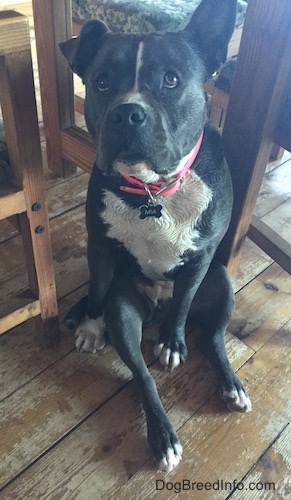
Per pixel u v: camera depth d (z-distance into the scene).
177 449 0.99
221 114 1.81
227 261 1.36
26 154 0.87
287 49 0.99
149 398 1.03
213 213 1.01
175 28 1.35
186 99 0.86
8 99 0.81
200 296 1.21
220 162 1.02
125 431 1.04
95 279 1.13
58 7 1.37
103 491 0.95
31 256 1.03
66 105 1.55
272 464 1.01
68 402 1.09
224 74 1.35
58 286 1.35
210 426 1.06
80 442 1.02
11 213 0.93
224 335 1.24
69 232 1.52
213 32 0.90
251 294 1.38
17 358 1.16
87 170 1.58
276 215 1.66
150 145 0.82
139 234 1.01
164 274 1.15
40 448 1.00
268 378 1.17
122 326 1.07
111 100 0.84
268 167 1.88
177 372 1.16
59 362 1.17
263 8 0.99
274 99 1.06
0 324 1.05
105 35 0.90
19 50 0.76
